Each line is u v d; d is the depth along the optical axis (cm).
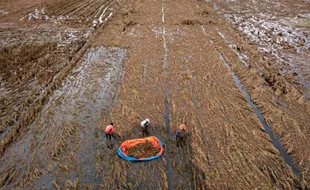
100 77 1986
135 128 1456
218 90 1797
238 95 1742
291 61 2222
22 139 1397
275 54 2348
